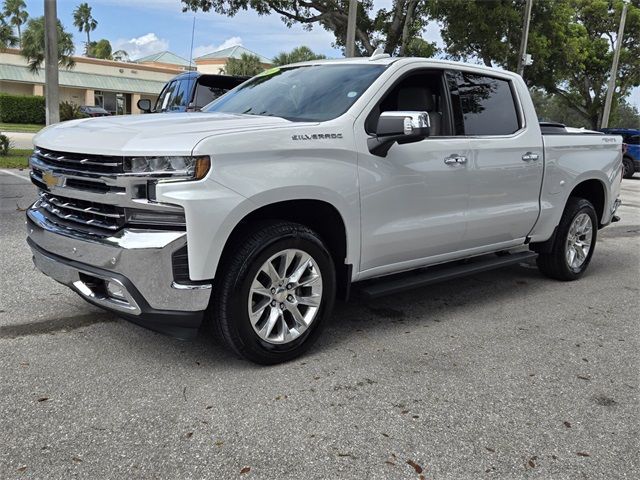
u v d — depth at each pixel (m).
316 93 4.30
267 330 3.62
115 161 3.20
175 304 3.26
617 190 6.54
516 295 5.58
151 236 3.18
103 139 3.35
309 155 3.62
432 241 4.48
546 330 4.61
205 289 3.28
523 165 5.14
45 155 3.67
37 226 3.76
